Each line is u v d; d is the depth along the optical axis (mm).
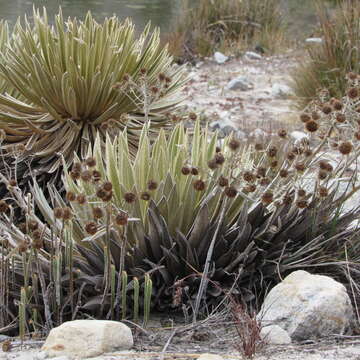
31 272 3098
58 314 3086
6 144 4188
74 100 4078
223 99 7547
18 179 4125
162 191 3248
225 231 3262
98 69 4059
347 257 3295
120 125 4246
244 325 2932
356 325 3035
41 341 2963
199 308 3172
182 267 3201
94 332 2834
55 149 4125
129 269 3215
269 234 3271
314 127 3246
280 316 2945
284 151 4176
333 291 2957
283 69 9125
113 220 3119
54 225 3221
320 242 3338
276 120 6391
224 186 3098
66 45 4098
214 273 3201
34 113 4285
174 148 3484
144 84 3676
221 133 5648
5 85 4449
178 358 2787
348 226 3547
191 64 9656
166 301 3201
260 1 11227
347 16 6883
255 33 10836
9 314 3189
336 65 6770
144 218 3301
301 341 2910
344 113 3262
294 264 3260
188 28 10648
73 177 3107
